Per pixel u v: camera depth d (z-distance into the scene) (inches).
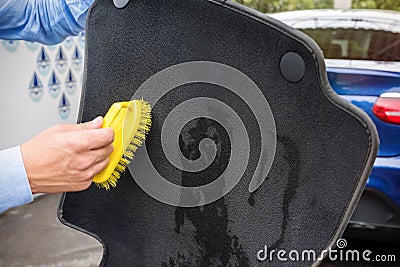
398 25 69.6
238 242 23.2
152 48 24.0
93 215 26.6
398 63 66.6
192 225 24.3
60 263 80.7
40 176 24.0
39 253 84.0
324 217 20.9
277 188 21.9
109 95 25.5
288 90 21.0
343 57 69.5
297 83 20.8
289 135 21.3
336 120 20.2
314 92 20.5
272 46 21.1
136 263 26.0
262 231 22.5
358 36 70.3
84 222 26.8
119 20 24.7
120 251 26.4
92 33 25.6
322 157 20.7
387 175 65.5
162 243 25.2
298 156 21.3
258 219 22.5
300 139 21.1
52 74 111.0
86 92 26.2
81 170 23.5
